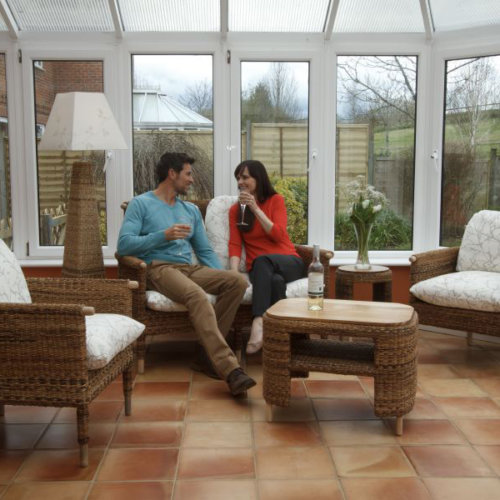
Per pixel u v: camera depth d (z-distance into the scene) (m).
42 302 2.82
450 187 4.41
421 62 4.33
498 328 3.33
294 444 2.50
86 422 2.29
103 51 4.18
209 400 3.00
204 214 4.14
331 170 4.39
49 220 4.34
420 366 3.54
